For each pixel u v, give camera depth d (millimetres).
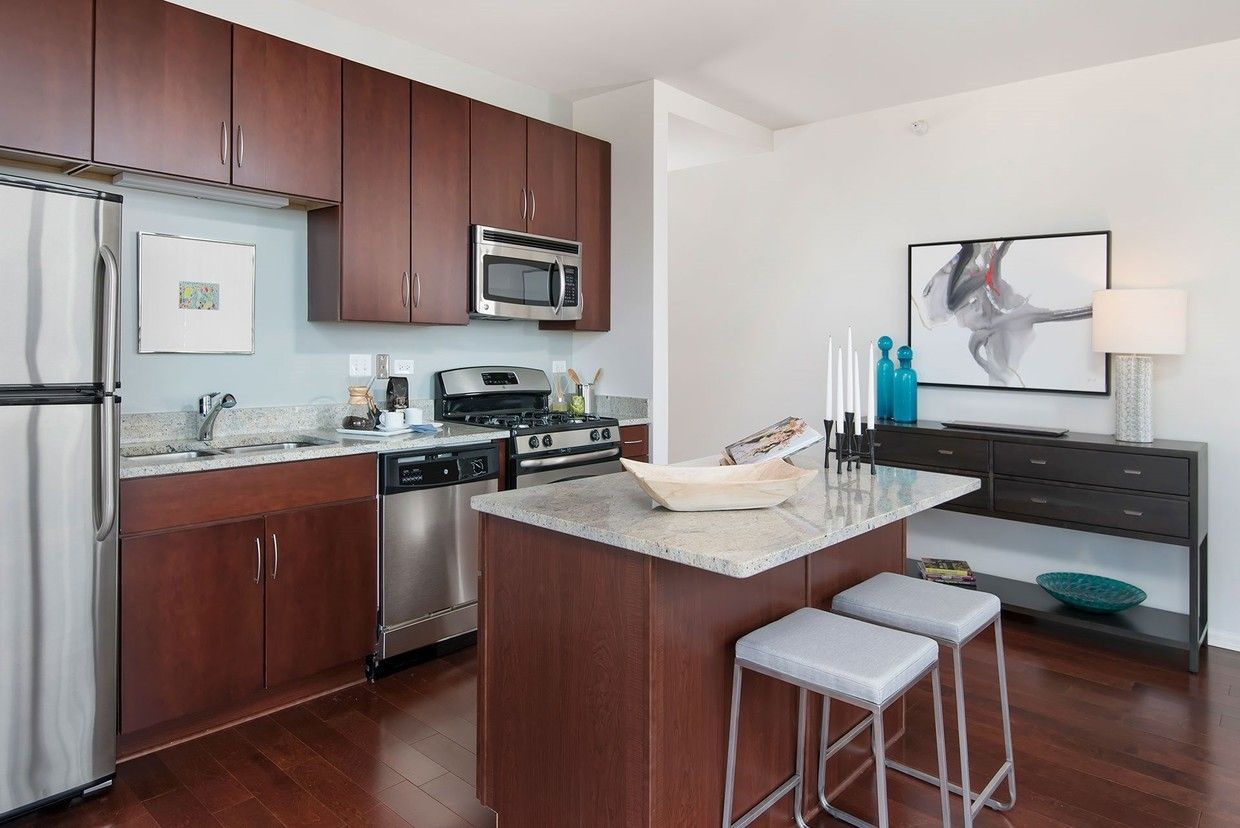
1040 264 3650
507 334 4012
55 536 1967
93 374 2014
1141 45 3268
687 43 3318
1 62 2133
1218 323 3244
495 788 1931
